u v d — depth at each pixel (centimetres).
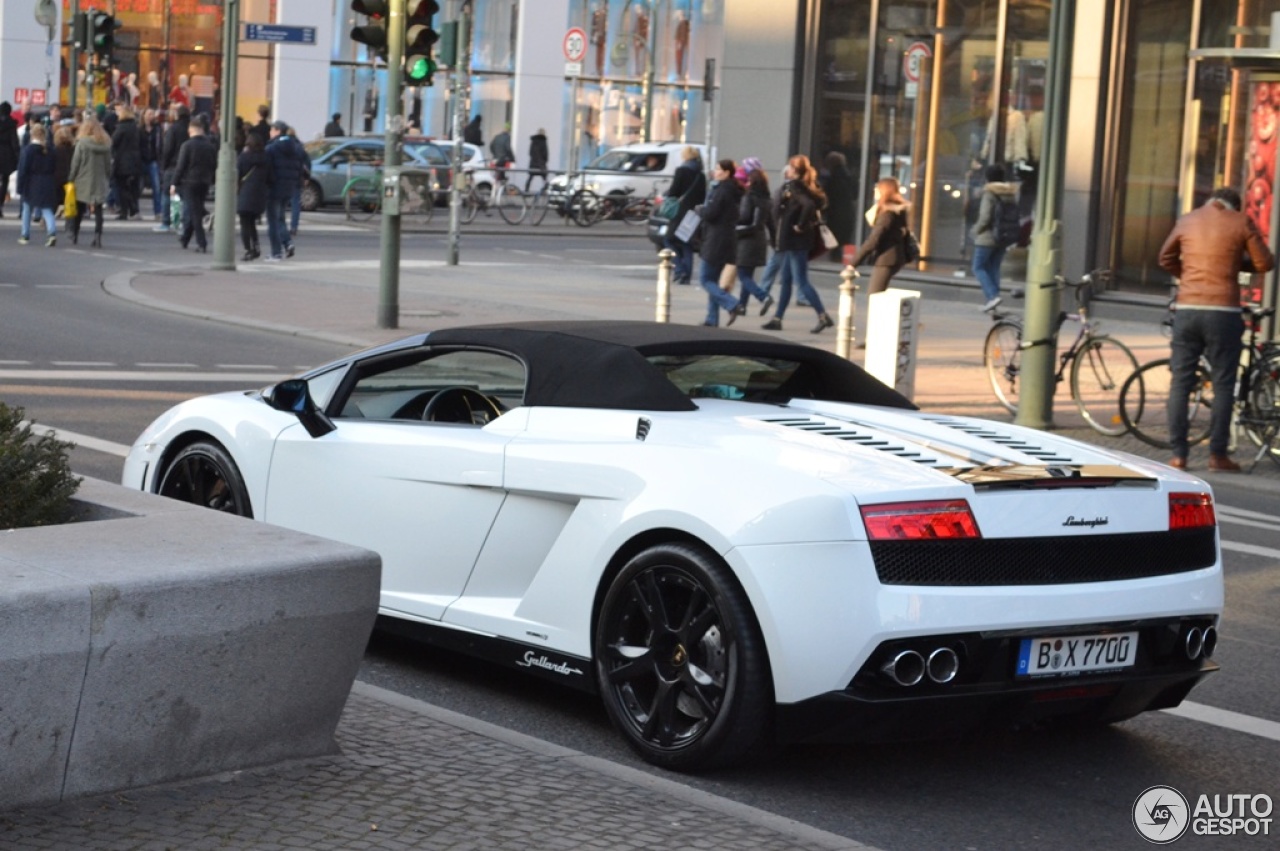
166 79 5409
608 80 6134
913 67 3028
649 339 731
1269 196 2409
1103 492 628
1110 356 1672
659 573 630
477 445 711
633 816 548
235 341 2125
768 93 3177
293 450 780
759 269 3316
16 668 494
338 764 574
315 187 4491
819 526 587
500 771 582
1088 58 2723
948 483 598
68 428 1409
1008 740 707
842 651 580
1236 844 595
